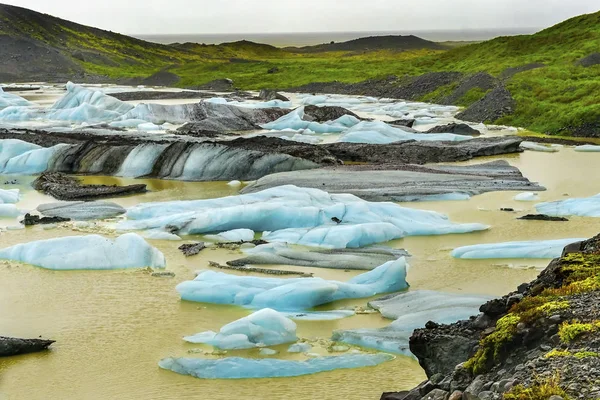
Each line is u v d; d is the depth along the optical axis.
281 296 24.09
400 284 25.55
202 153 46.09
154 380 19.28
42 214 35.97
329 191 39.00
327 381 18.92
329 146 52.53
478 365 14.39
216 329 22.48
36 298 25.27
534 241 29.48
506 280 26.22
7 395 18.72
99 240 29.12
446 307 22.69
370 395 18.11
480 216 35.09
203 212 33.62
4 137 54.34
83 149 48.19
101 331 22.50
